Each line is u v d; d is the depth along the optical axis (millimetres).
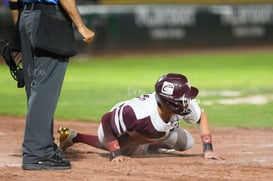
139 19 81875
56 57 17812
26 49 18016
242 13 86312
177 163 18875
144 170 17641
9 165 18719
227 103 36062
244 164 18812
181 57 77562
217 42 85812
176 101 18312
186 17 84562
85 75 57281
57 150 18438
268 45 87625
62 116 31094
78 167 18234
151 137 19312
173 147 20641
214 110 33031
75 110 33406
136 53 81688
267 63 69750
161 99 18438
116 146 19234
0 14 70375
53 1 17625
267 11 87375
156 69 63531
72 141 20594
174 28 84125
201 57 77562
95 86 47094
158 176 16703
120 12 80250
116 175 16891
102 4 81000
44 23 17469
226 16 85688
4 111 33219
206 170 17609
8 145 22688
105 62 72500
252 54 80688
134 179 16297
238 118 30094
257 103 36062
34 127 17859
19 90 44375
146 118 18688
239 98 38781
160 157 20172
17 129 26938
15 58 18719
